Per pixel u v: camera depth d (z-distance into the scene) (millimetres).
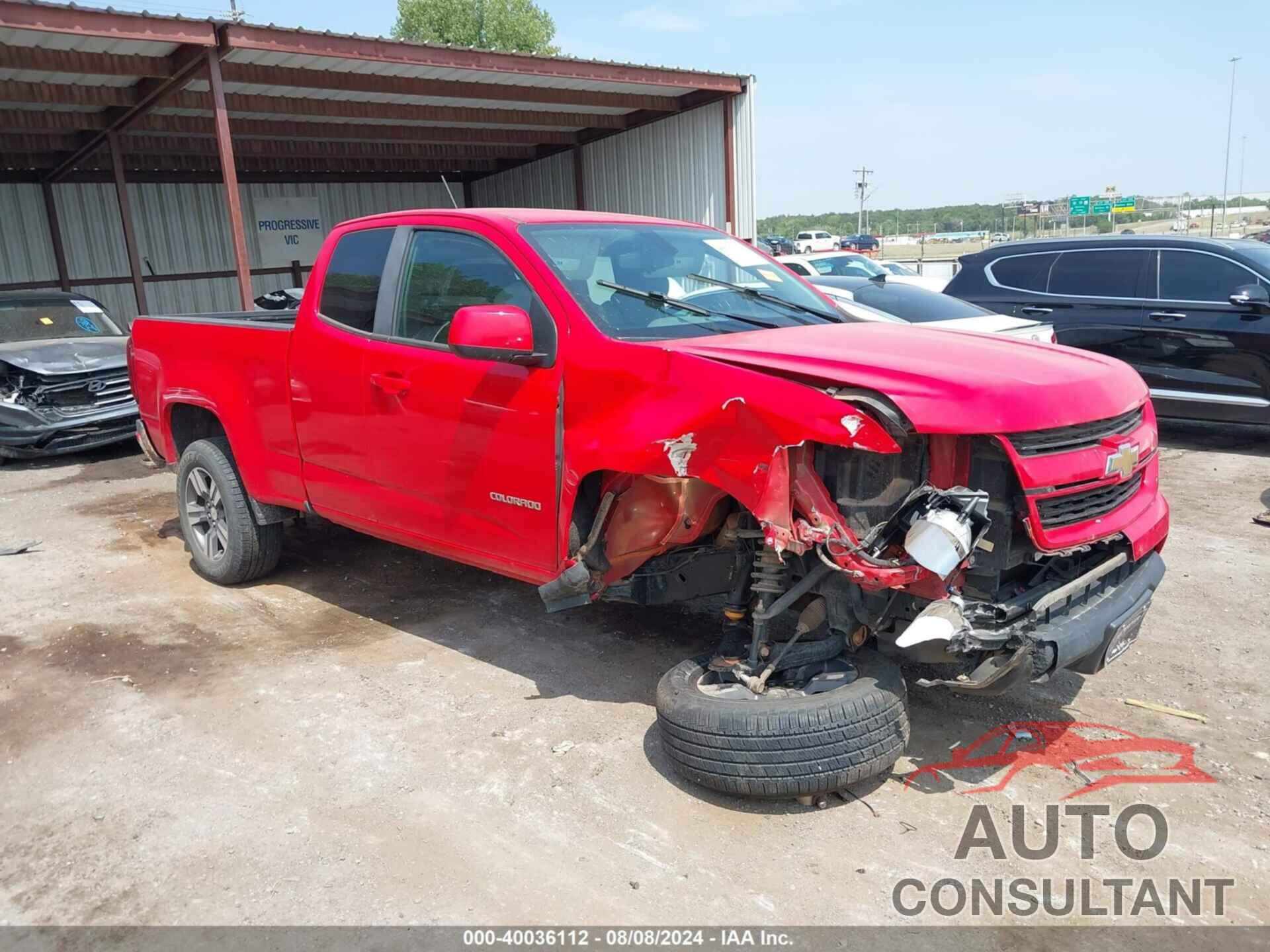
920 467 3002
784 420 2947
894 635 3250
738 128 18094
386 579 5672
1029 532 2992
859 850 3041
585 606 5133
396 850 3072
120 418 9711
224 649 4688
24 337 10344
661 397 3268
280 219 23234
